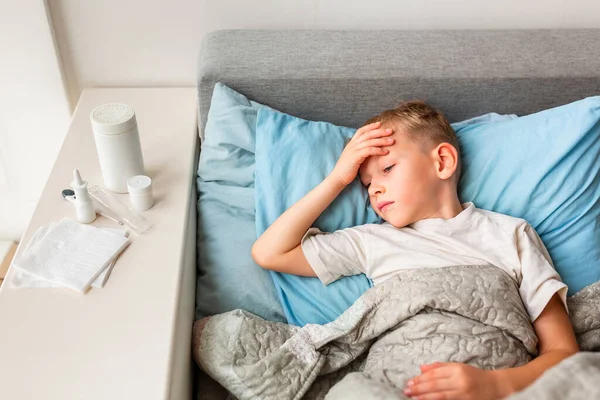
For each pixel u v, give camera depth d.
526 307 1.09
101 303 0.98
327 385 1.07
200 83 1.35
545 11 1.55
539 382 0.83
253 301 1.17
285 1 1.48
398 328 1.06
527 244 1.15
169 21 1.48
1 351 0.90
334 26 1.53
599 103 1.24
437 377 0.92
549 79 1.39
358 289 1.16
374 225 1.20
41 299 0.98
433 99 1.41
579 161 1.25
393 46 1.42
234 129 1.31
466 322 1.02
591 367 0.83
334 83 1.36
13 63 1.46
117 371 0.88
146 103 1.51
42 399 0.84
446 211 1.20
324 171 1.24
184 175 1.28
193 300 1.22
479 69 1.38
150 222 1.15
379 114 1.34
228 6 1.47
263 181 1.24
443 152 1.19
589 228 1.23
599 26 1.58
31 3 1.37
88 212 1.13
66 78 1.54
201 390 1.11
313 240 1.16
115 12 1.46
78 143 1.35
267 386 1.00
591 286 1.18
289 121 1.29
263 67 1.35
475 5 1.52
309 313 1.15
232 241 1.23
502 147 1.28
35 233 1.11
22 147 1.61
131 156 1.17
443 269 1.08
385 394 0.88
